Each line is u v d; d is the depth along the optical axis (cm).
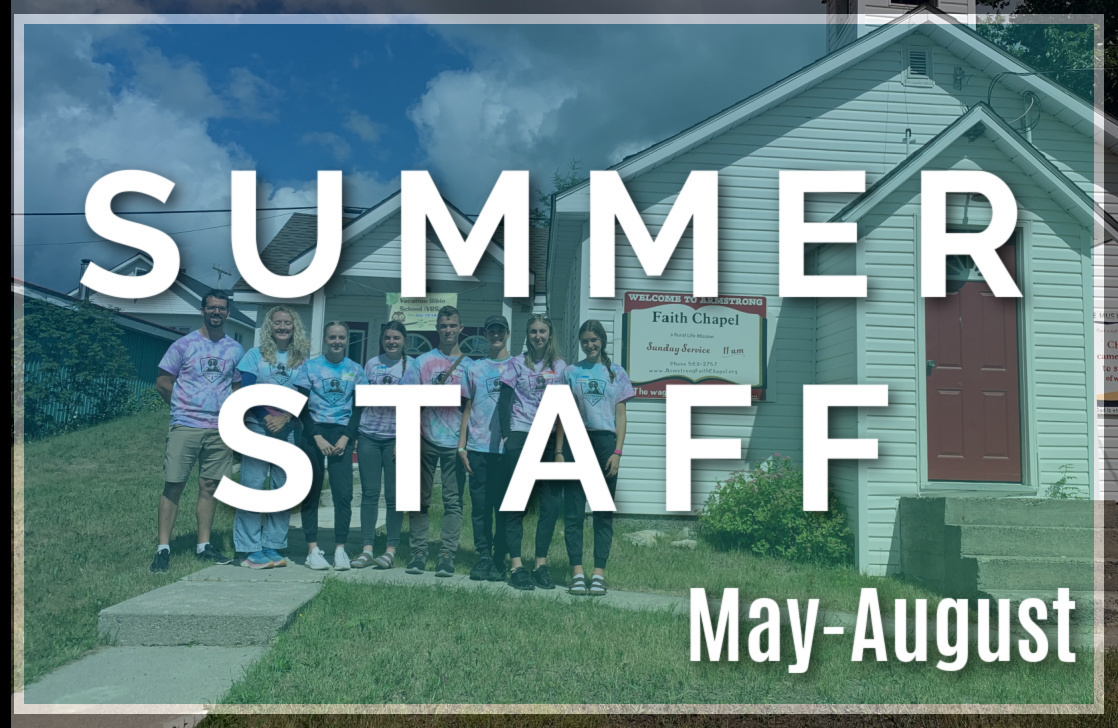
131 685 396
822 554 758
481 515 605
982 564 623
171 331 1770
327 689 394
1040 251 788
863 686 442
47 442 1235
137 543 669
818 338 896
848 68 966
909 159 770
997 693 439
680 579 645
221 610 464
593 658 446
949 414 768
